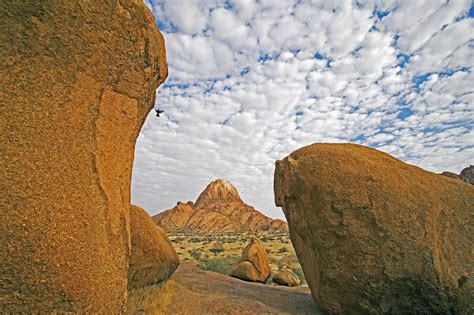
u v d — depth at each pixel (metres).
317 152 6.51
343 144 7.14
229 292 7.36
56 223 2.07
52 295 1.90
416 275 5.13
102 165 2.64
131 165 3.19
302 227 6.12
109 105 2.90
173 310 5.68
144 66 3.34
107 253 2.39
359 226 5.47
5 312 1.73
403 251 5.22
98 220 2.40
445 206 5.68
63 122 2.40
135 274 4.72
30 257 1.88
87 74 2.70
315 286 6.22
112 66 2.95
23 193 1.99
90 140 2.59
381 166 6.08
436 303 5.11
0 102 2.10
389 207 5.45
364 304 5.48
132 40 3.17
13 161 2.03
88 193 2.40
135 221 5.23
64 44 2.54
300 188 6.17
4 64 2.19
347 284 5.52
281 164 7.10
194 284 7.63
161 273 5.56
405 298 5.25
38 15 2.41
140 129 3.71
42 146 2.21
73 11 2.63
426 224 5.37
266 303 6.72
